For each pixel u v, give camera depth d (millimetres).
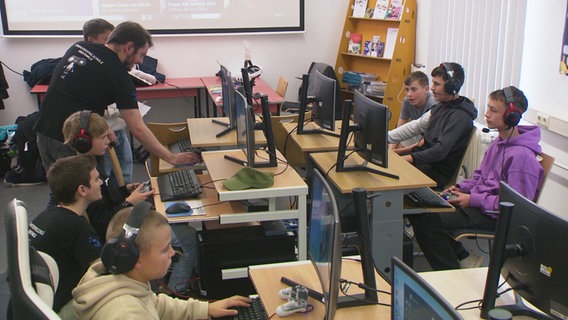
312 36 6328
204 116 6172
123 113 3219
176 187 2973
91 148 2621
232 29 6051
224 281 2826
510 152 2854
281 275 2107
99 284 1595
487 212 2891
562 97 3453
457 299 1903
